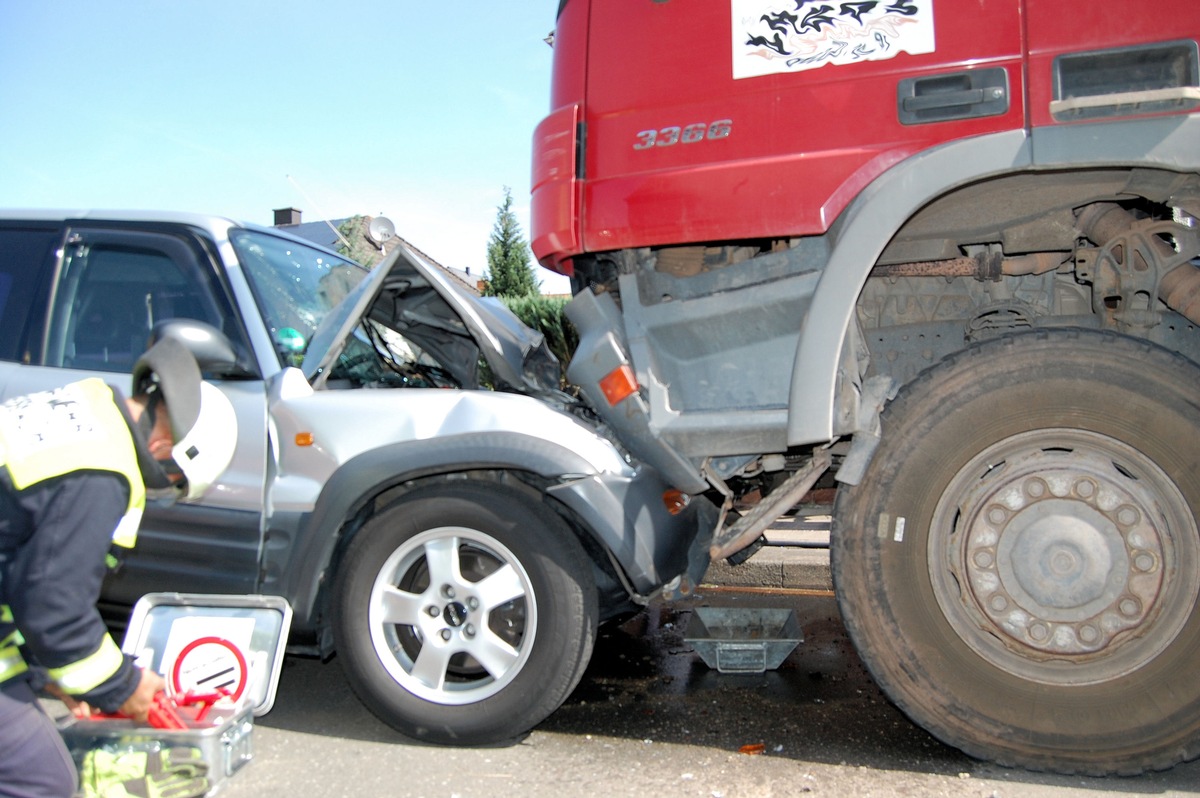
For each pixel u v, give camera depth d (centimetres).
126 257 385
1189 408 281
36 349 379
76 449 191
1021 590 294
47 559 188
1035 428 297
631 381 321
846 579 309
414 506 326
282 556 333
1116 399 288
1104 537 288
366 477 326
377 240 486
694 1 314
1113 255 317
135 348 371
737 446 311
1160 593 282
